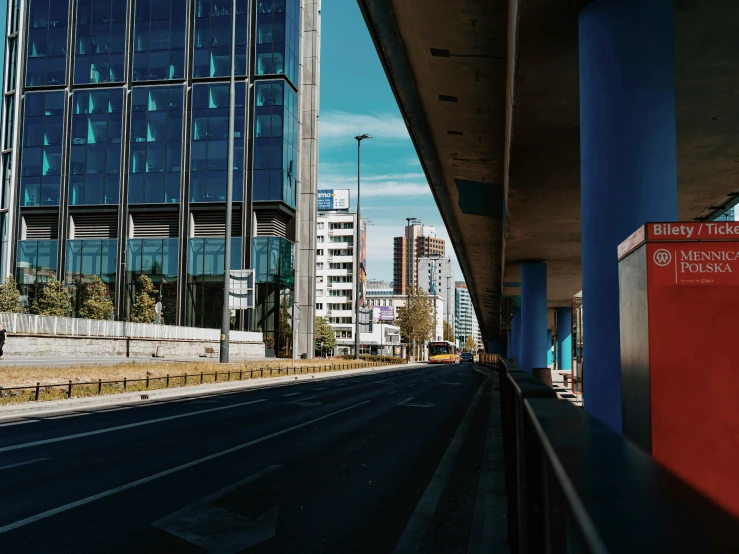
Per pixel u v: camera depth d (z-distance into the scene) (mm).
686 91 13367
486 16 12594
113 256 68188
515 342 59562
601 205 8570
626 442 1268
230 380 30547
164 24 70750
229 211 36938
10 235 70000
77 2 71938
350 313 147250
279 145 68062
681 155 17500
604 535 642
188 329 51531
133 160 69312
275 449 11555
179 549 5789
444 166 22047
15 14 74625
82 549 5766
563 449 1184
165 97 69875
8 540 6016
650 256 5012
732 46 11414
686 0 9867
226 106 69062
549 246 28859
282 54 69125
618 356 8234
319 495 8055
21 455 10539
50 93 71188
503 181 22828
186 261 67375
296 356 72312
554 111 13383
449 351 97438
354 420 16484
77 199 69500
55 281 61625
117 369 28422
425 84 15812
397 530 6512
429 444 12492
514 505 4773
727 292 4895
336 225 150500
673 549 589
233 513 7086
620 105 8484
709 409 4805
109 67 70938
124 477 8938
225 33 69938
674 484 889
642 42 8461
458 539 6152
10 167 72250
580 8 9258
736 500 4695
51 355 35719
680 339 4898
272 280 66625
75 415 16344
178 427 14305
